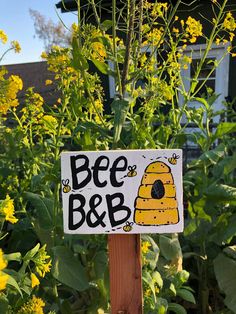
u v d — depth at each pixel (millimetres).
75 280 821
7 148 1273
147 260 833
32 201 985
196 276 1133
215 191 928
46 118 1084
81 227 633
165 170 622
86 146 867
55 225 932
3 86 1087
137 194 625
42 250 714
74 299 990
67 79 956
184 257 1089
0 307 705
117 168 625
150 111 990
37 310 693
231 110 1568
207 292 1107
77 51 796
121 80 822
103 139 933
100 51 929
